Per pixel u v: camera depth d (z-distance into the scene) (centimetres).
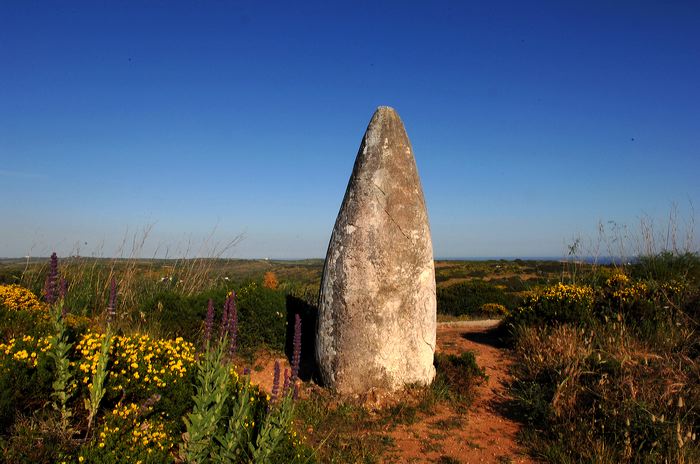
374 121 729
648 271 1155
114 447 358
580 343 770
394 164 702
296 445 430
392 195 690
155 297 874
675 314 853
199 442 360
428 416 623
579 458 505
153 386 434
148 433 380
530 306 972
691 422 531
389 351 664
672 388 578
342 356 668
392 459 513
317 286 1262
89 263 1042
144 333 741
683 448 474
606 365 673
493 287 1748
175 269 1081
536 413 609
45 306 778
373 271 668
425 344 692
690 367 641
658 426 512
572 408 598
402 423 601
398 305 671
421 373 686
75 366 425
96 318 775
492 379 745
